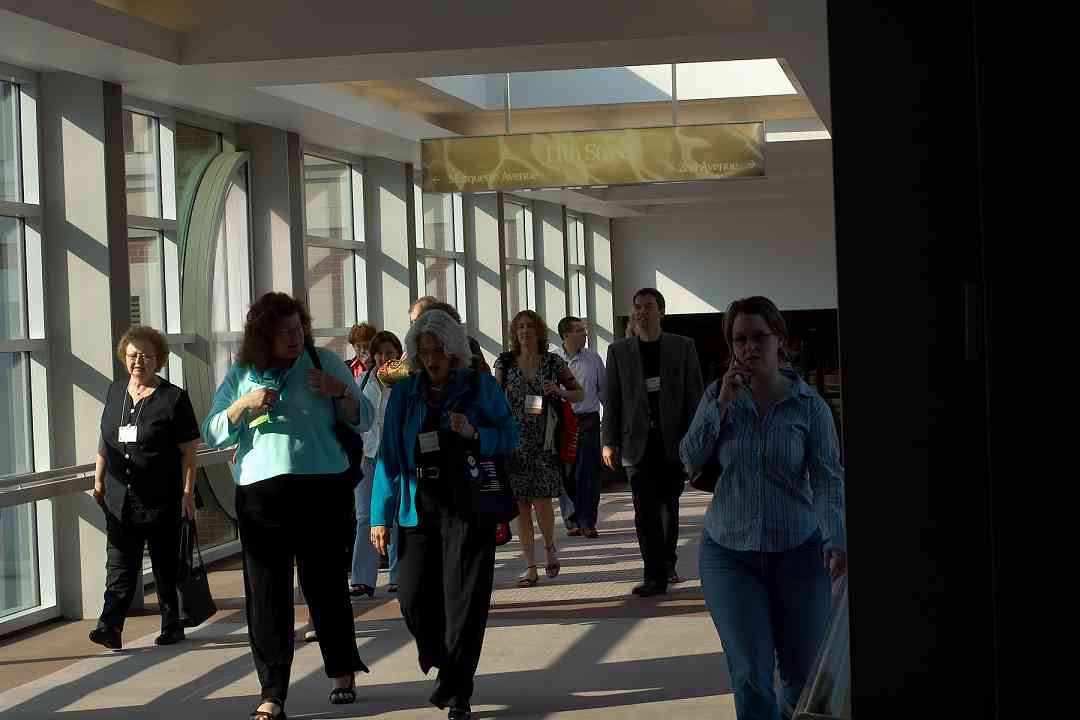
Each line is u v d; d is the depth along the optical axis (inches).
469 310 679.1
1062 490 52.3
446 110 540.4
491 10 319.9
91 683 257.6
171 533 289.1
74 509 330.6
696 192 794.8
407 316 554.3
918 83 56.4
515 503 215.5
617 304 938.7
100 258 328.5
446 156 424.5
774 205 898.1
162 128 400.8
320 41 324.8
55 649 294.2
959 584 56.6
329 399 225.8
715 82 536.1
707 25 311.9
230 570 410.0
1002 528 53.0
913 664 57.0
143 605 340.5
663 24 313.6
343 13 323.9
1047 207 51.9
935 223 56.3
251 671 264.1
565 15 317.7
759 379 159.9
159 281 403.2
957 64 56.0
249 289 455.8
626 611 315.3
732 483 159.5
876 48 56.6
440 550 215.3
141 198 390.3
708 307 927.7
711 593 158.6
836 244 57.1
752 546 156.6
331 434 225.6
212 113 422.6
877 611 57.3
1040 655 52.7
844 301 57.1
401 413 216.4
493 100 543.2
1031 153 51.9
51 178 330.0
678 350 331.0
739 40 317.7
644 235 936.3
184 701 240.5
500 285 684.1
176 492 288.8
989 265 52.6
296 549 225.3
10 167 323.6
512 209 783.1
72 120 329.4
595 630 293.1
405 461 215.8
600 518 530.9
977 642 56.4
